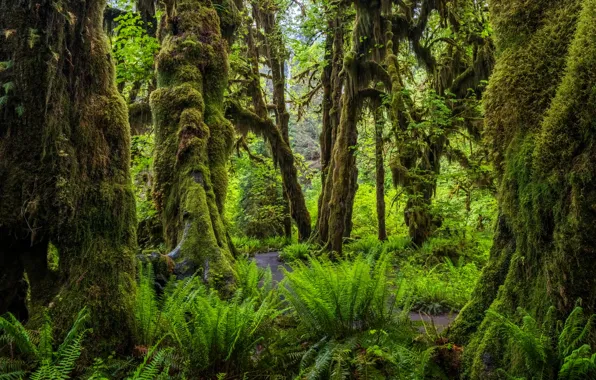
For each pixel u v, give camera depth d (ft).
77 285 10.21
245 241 54.80
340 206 38.68
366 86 38.52
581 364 6.80
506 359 8.71
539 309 8.57
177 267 16.75
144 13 34.91
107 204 11.06
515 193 9.67
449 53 43.11
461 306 18.16
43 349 8.61
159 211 20.83
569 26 8.86
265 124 45.57
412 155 37.19
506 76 10.10
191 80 21.50
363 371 9.91
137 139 33.19
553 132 8.43
